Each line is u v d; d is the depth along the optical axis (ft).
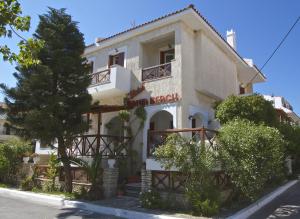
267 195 40.52
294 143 58.34
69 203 37.29
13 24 18.29
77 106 41.55
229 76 63.98
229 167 31.32
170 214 29.86
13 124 41.81
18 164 54.75
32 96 39.65
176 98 46.70
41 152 61.41
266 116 47.37
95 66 61.21
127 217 31.04
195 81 51.52
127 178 44.16
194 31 53.72
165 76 48.88
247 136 32.58
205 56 53.36
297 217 30.32
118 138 47.57
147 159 35.63
